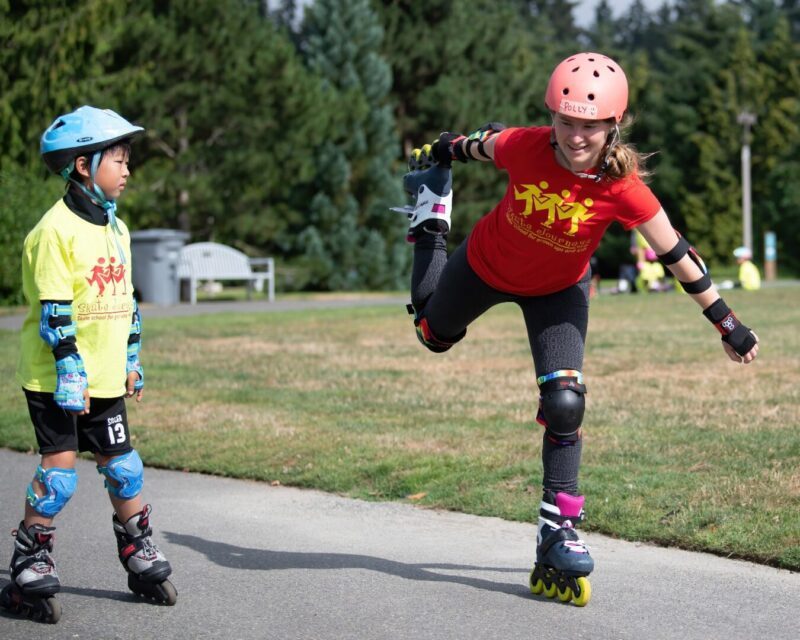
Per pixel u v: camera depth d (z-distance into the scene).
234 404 14.80
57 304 6.71
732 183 83.56
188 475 11.36
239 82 47.56
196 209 47.59
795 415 12.98
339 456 11.53
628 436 11.97
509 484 10.27
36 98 36.53
